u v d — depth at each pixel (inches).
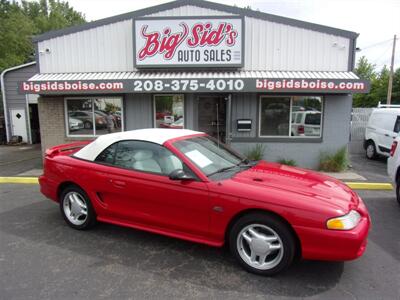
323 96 367.9
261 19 363.9
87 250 158.7
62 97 392.2
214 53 362.3
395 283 130.2
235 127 378.3
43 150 400.2
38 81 348.8
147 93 383.2
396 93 1398.9
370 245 167.0
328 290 124.6
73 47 384.5
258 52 368.8
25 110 666.8
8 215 211.6
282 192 134.0
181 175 143.1
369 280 132.3
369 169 385.1
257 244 133.5
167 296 120.0
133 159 165.9
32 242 168.4
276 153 377.7
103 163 174.4
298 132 378.3
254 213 134.4
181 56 365.7
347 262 147.6
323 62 366.9
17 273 136.6
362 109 529.7
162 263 145.5
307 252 126.1
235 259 146.2
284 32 364.2
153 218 158.1
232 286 127.0
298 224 125.7
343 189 150.1
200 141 177.0
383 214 217.2
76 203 183.8
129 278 132.7
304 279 132.4
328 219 122.9
